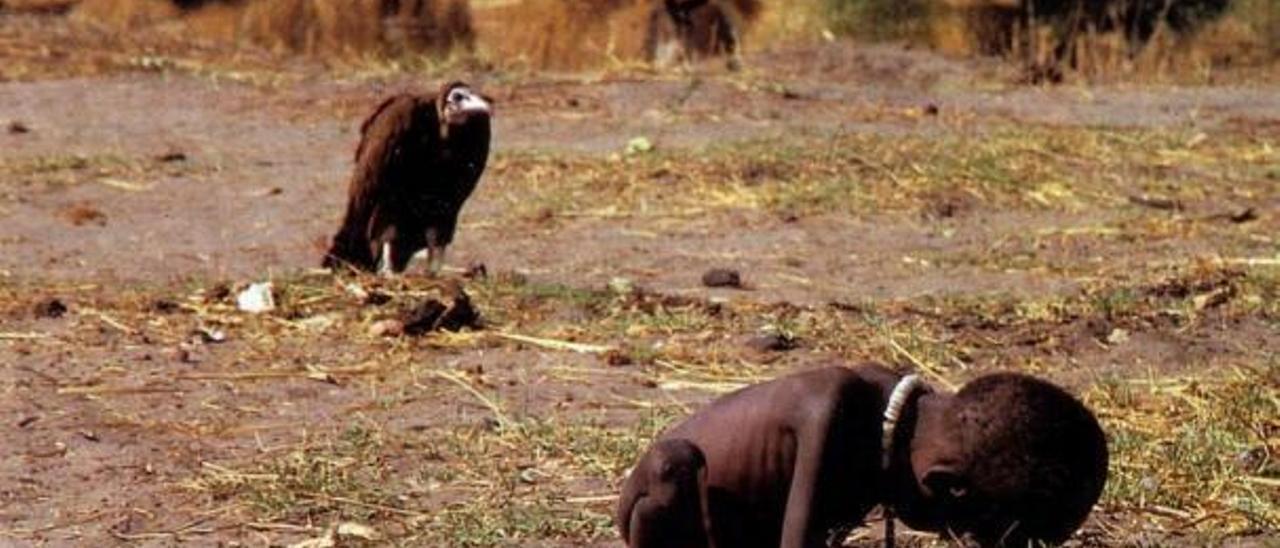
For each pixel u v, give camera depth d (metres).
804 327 21.98
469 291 23.05
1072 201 30.48
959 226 29.08
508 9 50.16
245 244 27.66
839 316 22.55
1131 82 44.06
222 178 32.25
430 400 19.19
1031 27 47.66
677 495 12.33
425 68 42.75
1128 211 29.98
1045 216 29.77
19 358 20.62
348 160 33.91
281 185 31.84
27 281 24.62
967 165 31.80
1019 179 31.34
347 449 17.45
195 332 21.59
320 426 18.38
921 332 21.80
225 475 16.88
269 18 49.03
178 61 43.09
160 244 27.62
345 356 20.78
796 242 27.88
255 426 18.39
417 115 22.59
